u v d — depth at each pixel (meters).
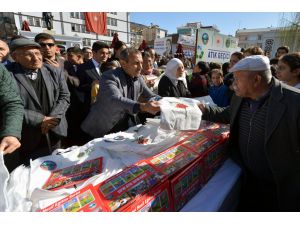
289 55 1.93
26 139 1.74
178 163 1.04
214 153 1.28
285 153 1.10
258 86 1.13
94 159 1.17
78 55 3.32
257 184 1.33
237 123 1.36
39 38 2.32
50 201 0.83
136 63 1.70
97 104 1.83
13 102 1.20
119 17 32.41
